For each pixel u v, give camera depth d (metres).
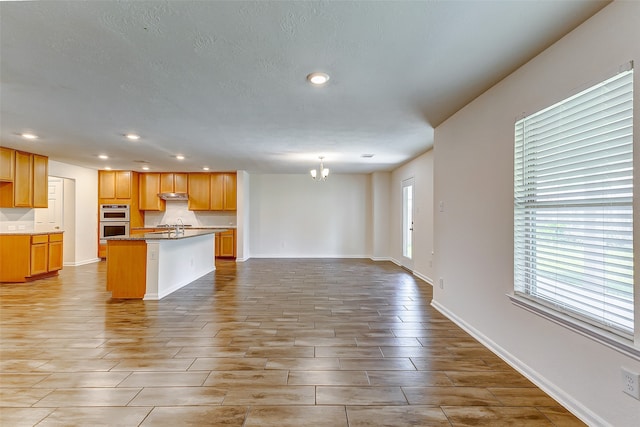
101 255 7.79
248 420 1.83
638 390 1.52
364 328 3.31
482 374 2.36
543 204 2.18
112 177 7.81
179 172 8.14
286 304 4.19
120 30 1.88
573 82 1.89
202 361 2.55
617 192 1.67
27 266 5.34
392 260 7.90
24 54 2.16
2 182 5.28
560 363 2.00
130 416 1.86
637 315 1.53
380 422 1.82
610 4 1.65
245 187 8.08
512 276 2.47
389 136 4.41
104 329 3.24
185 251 5.41
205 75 2.49
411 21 1.81
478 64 2.33
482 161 2.89
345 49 2.11
